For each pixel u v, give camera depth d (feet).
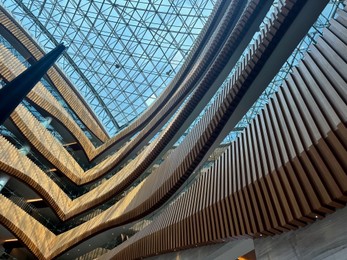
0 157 60.03
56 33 99.60
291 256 21.04
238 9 40.73
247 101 32.65
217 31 44.86
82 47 104.27
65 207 76.84
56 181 78.59
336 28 19.65
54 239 73.92
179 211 37.81
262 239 24.97
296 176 19.21
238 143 29.14
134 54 106.22
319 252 18.42
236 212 25.29
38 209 78.59
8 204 61.62
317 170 17.65
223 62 38.47
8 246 71.92
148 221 53.31
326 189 16.76
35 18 93.61
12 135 68.95
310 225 19.60
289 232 21.71
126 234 62.85
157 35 100.07
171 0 90.43
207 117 38.37
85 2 94.17
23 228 63.57
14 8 88.38
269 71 29.89
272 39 27.30
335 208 17.40
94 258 68.59
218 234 27.58
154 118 67.97
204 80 41.68
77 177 82.64
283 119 22.47
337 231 17.17
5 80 61.82
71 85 93.56
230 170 28.45
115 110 118.32
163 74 108.78
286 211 19.72
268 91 32.50
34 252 64.85
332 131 16.60
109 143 89.10
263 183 22.29
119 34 101.91
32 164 68.64
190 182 42.37
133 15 96.63
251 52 30.27
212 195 30.37
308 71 21.48
